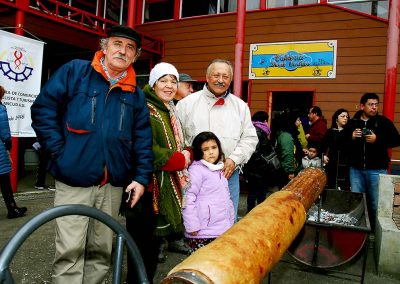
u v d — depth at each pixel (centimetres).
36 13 825
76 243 218
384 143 455
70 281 220
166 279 109
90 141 213
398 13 611
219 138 303
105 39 228
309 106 949
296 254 348
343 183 531
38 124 213
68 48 1193
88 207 143
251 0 1016
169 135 255
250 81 973
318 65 905
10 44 598
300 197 228
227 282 110
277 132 531
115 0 1244
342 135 485
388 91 619
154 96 257
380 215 400
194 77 1059
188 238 265
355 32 873
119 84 222
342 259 332
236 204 320
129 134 226
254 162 493
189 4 1093
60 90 213
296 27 929
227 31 1014
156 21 1128
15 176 680
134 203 224
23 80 618
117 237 150
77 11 944
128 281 243
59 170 212
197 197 263
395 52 615
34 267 345
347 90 879
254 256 129
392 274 352
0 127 482
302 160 566
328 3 898
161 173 246
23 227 121
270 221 161
